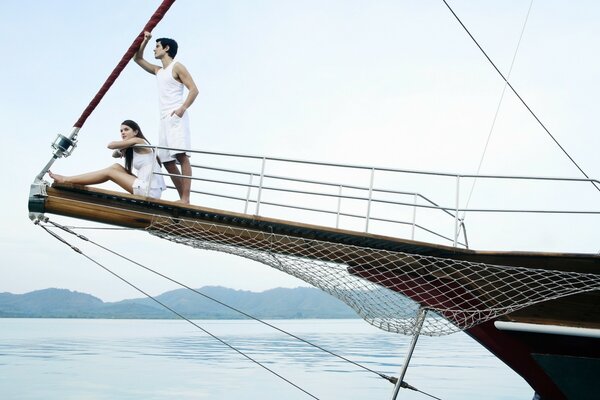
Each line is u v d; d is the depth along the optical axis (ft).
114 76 22.80
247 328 308.81
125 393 54.75
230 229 22.91
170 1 22.91
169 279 23.84
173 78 25.31
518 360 25.45
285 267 23.70
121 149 24.62
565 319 24.12
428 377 75.25
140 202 22.63
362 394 56.18
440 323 24.56
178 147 24.81
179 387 58.80
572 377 24.88
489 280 23.70
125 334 209.67
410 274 23.91
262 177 23.62
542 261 22.81
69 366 79.82
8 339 165.27
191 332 235.81
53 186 22.56
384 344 150.92
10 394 54.08
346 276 23.70
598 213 24.09
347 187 24.17
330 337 191.93
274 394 54.70
